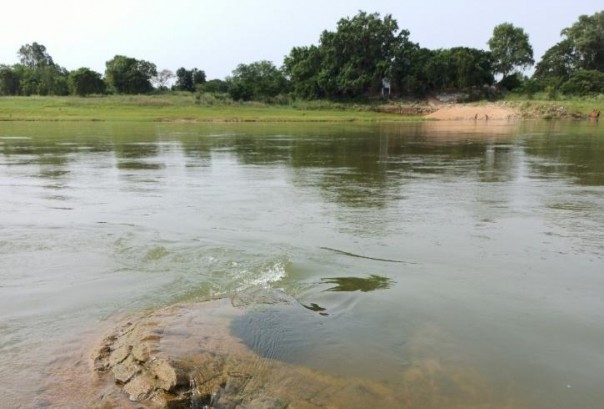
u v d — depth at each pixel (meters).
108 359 3.52
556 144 20.48
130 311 4.43
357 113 56.47
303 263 5.64
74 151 17.67
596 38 74.38
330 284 5.05
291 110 57.44
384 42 66.19
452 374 3.37
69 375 3.34
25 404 3.02
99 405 3.01
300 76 68.44
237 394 3.08
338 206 8.51
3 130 28.91
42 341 3.85
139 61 73.50
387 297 4.70
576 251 6.06
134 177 11.71
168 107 54.84
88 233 6.79
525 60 68.38
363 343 3.76
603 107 48.34
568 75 73.00
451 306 4.50
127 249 6.12
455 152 17.53
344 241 6.46
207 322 4.00
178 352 3.47
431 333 3.96
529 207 8.41
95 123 37.16
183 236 6.64
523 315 4.32
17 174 12.19
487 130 31.14
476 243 6.39
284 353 3.55
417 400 3.07
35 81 73.62
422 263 5.66
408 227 7.15
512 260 5.75
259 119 43.44
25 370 3.41
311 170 12.95
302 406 2.98
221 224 7.29
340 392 3.12
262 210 8.19
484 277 5.22
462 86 64.00
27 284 5.05
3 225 7.18
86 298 4.71
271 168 13.33
